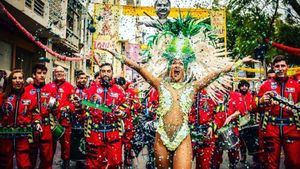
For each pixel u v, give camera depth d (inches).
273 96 208.5
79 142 280.5
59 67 273.1
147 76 173.0
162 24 209.6
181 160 159.3
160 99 169.8
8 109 205.8
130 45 504.7
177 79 172.4
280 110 210.7
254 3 496.4
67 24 724.0
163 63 200.4
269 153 213.9
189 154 162.4
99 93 222.1
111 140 217.2
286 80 217.5
